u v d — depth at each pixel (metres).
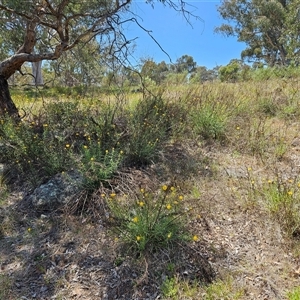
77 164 3.42
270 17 23.05
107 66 5.10
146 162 3.86
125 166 3.66
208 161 3.94
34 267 2.47
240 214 2.83
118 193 3.18
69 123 4.66
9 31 6.01
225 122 4.71
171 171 3.65
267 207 2.76
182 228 2.54
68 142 4.23
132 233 2.43
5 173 3.90
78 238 2.75
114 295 2.15
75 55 5.66
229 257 2.35
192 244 2.47
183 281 2.18
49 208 3.18
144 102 5.20
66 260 2.51
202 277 2.20
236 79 11.26
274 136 4.38
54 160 3.67
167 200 2.79
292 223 2.50
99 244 2.62
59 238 2.77
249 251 2.40
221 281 2.15
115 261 2.42
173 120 4.80
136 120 4.41
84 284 2.27
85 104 5.37
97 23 4.67
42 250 2.65
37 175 3.67
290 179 2.94
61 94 8.11
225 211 2.89
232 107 5.35
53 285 2.28
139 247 2.38
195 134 4.62
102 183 3.25
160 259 2.36
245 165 3.78
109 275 2.32
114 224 2.51
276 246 2.41
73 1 5.21
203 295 2.06
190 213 2.74
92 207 3.03
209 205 2.92
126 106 5.46
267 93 6.34
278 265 2.23
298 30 11.28
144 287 2.18
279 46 23.56
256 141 4.17
